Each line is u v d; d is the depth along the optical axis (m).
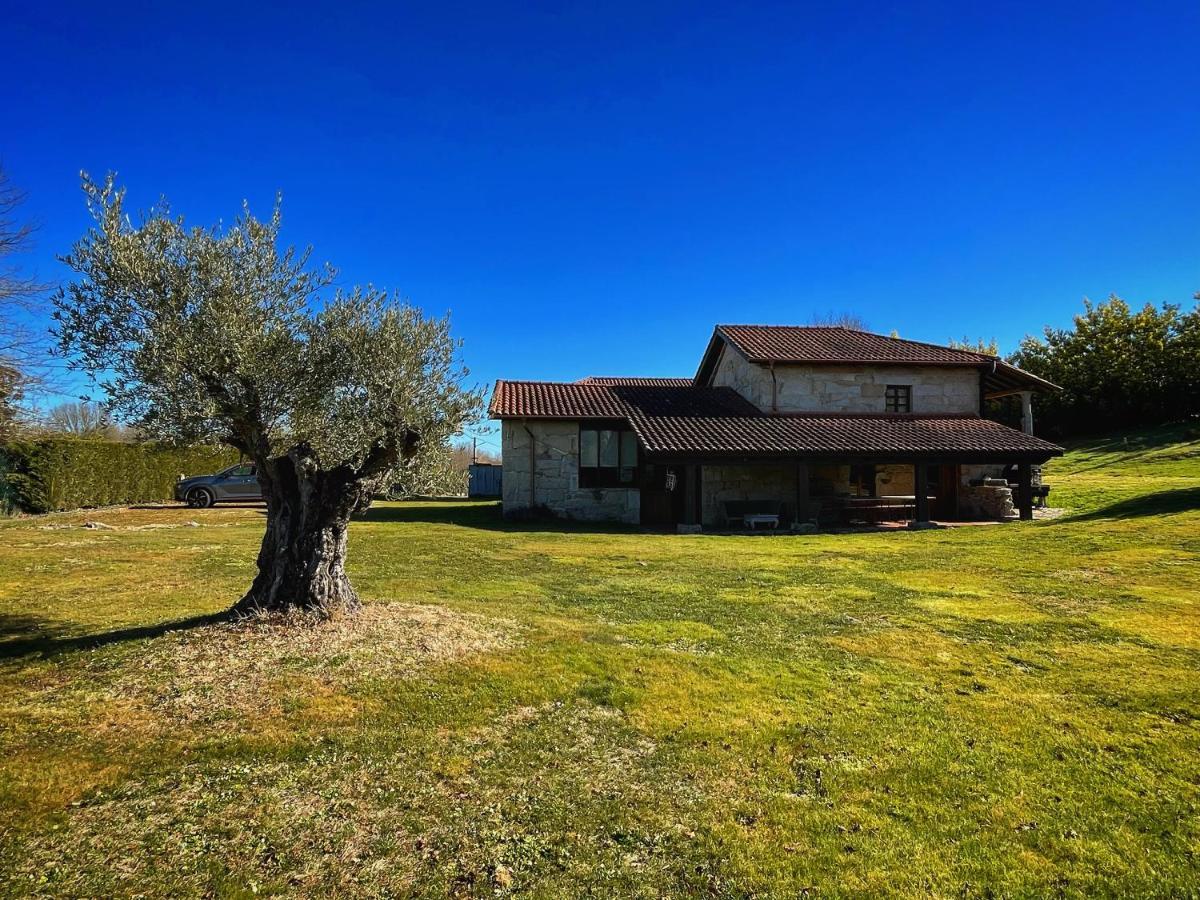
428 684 5.15
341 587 6.56
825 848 3.19
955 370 22.38
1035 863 3.06
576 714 4.71
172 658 5.40
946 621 7.29
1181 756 4.05
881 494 21.58
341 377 6.08
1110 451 32.16
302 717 4.53
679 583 9.67
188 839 3.24
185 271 5.27
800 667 5.75
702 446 17.83
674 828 3.36
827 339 23.89
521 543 14.53
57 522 17.70
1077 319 40.53
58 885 2.90
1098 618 7.23
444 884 2.95
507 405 20.86
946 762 4.00
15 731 4.29
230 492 24.52
